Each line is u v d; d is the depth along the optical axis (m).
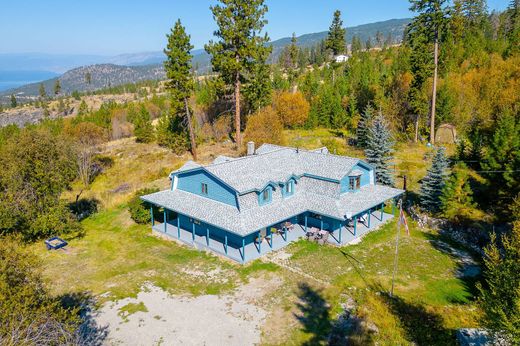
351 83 84.38
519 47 70.44
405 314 21.83
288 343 19.59
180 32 55.53
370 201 32.66
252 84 64.06
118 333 20.56
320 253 29.56
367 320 21.11
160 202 33.34
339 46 106.81
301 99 74.75
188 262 28.84
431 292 24.11
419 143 59.75
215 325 21.19
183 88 58.03
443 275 26.22
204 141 70.94
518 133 34.44
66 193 47.53
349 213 30.09
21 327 12.75
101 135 89.12
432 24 55.53
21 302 13.58
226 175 30.20
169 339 20.08
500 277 15.63
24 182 32.25
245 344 19.62
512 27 91.00
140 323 21.44
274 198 31.25
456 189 34.16
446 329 20.42
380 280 25.58
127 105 124.12
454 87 62.06
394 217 36.66
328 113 75.81
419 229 34.00
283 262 28.23
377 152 43.78
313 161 35.00
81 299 24.02
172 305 23.20
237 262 28.34
